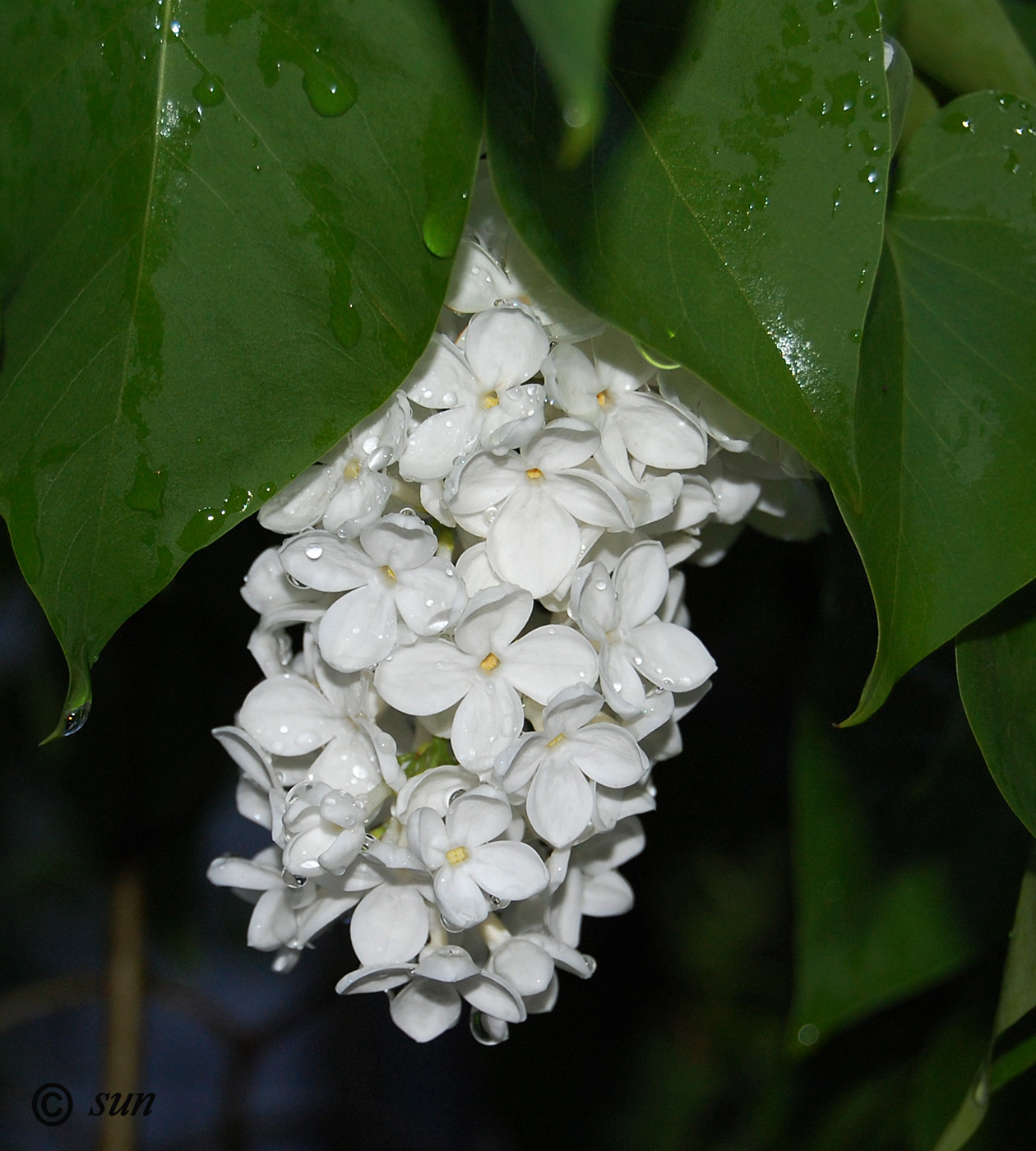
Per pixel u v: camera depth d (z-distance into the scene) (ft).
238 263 1.15
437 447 1.18
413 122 1.16
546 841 1.21
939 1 1.27
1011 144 1.24
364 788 1.22
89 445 1.14
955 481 1.19
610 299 1.15
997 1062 1.34
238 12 1.15
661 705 1.21
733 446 1.23
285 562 1.18
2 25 1.14
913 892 1.41
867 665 1.44
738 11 1.15
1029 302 1.22
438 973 1.19
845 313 1.14
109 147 1.15
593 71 0.94
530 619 1.23
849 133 1.14
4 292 1.14
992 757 1.22
